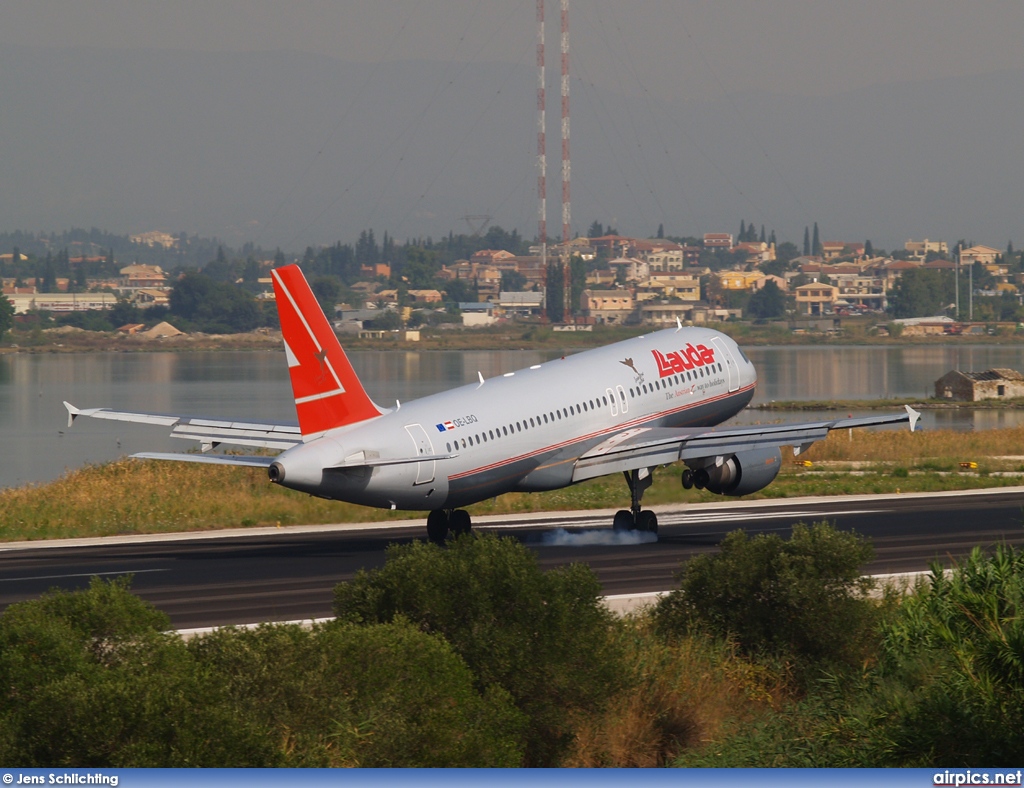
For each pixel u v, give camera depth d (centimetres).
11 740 5894
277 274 12875
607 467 15412
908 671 8131
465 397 14575
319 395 13150
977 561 9012
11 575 12631
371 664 6888
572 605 8050
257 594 11362
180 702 5991
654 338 17825
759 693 8638
